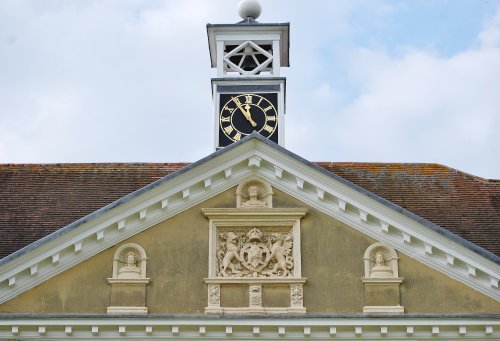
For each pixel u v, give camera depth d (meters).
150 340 25.16
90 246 25.88
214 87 31.25
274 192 26.52
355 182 31.38
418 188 31.23
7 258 25.25
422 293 25.59
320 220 26.27
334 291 25.66
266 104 31.06
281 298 25.59
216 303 25.47
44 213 29.88
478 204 30.56
